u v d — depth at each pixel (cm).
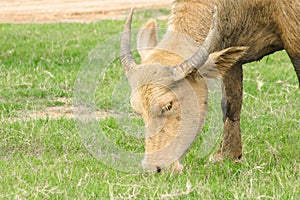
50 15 6128
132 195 2042
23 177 2219
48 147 2586
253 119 2916
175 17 2233
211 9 2231
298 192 2094
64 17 6050
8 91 3350
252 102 3131
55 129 2761
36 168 2330
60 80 3528
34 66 3828
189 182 2097
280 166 2353
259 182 2184
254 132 2777
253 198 2034
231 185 2167
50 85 3447
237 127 2516
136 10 5931
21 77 3562
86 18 6000
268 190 2116
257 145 2633
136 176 2233
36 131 2739
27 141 2619
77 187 2127
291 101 3152
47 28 5141
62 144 2611
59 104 3241
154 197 2036
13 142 2628
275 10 2284
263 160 2438
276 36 2347
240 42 2345
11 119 2928
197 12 2222
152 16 5606
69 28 5128
